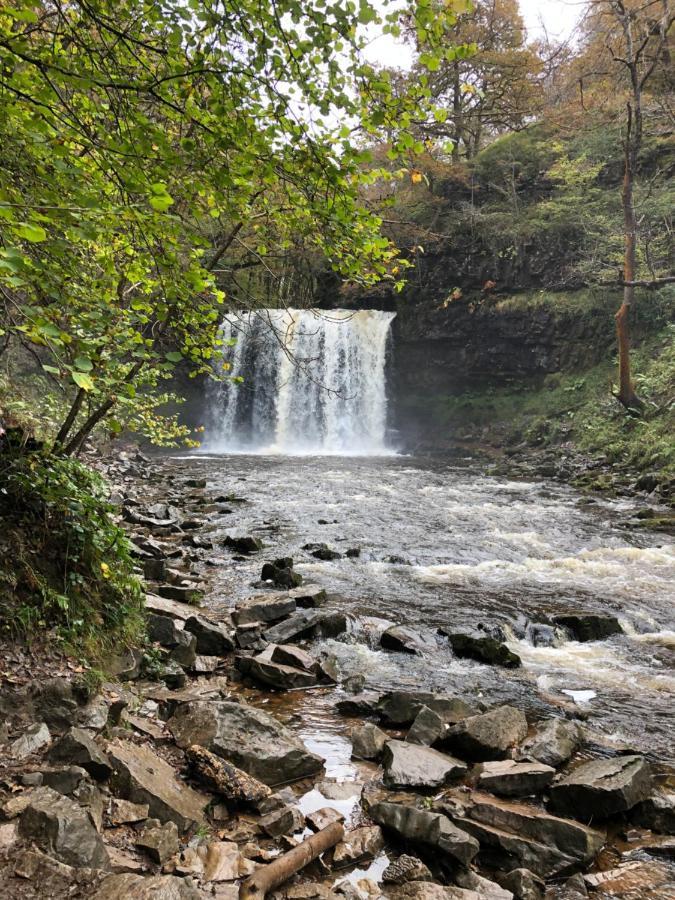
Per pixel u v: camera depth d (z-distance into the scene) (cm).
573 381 2719
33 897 238
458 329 3150
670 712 518
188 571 867
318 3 317
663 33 1911
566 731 452
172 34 332
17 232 249
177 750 391
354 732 445
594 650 667
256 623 657
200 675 538
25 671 388
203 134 358
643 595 847
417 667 599
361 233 415
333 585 848
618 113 2395
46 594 430
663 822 359
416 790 384
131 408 677
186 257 457
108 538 508
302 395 3225
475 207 3191
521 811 353
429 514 1389
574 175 2766
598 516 1391
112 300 446
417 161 2739
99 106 337
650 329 2525
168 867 283
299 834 329
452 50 343
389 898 288
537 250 2952
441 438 3086
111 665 462
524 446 2606
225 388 3356
